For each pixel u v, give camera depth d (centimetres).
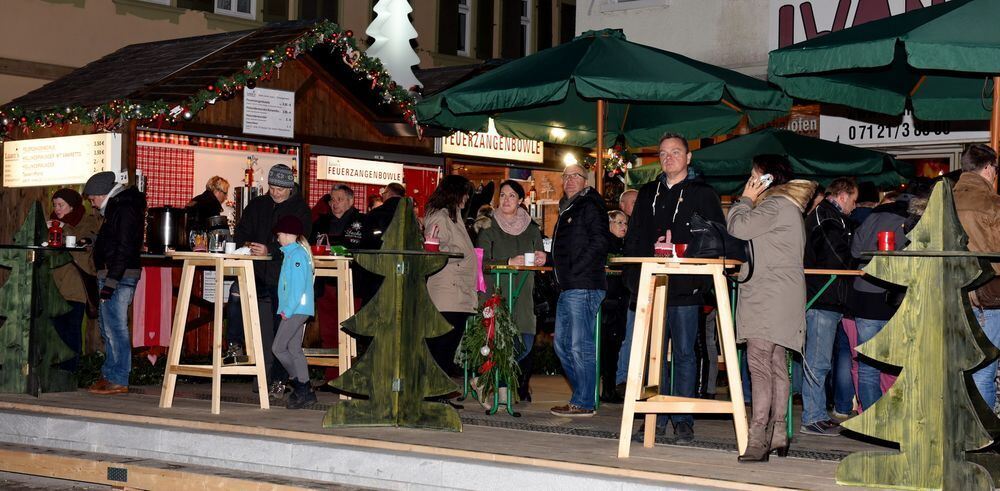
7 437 915
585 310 899
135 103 1229
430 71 1806
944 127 1436
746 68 1578
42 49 1814
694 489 626
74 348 1053
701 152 1433
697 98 948
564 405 973
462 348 945
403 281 837
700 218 708
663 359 794
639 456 711
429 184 1573
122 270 1002
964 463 620
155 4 1955
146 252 1189
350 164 1472
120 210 1005
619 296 1030
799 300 695
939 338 625
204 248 970
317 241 1101
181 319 938
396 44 1639
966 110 1028
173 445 830
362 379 830
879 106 1013
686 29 1639
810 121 1577
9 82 1778
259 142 1384
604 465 673
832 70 830
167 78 1311
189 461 821
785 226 692
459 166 1614
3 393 1011
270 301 1043
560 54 1035
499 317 926
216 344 905
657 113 1225
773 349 697
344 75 1427
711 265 703
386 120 1484
